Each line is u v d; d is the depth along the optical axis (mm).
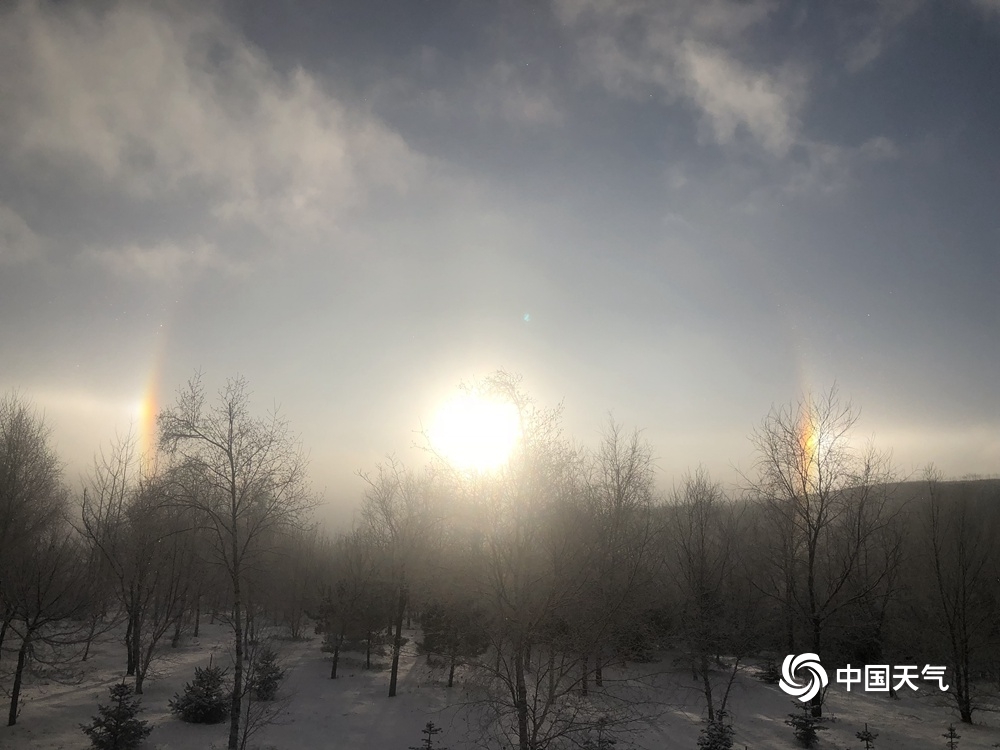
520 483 17766
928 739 23234
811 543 27219
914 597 36844
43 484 33969
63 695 25609
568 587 17328
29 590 22969
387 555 33938
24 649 21750
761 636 29562
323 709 26234
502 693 17438
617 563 19672
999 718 26953
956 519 35156
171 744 20062
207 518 22125
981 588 33531
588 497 20219
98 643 36125
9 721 20984
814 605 26781
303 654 39000
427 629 33562
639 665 31938
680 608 26875
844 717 26375
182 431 21359
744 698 29266
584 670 17859
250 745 20594
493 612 17562
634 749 21047
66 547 25359
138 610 28625
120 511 32250
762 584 33094
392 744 22094
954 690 30734
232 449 21797
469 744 22125
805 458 28609
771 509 30594
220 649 38406
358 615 35250
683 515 33938
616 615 19094
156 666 32625
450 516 18656
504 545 17547
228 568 21188
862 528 29953
